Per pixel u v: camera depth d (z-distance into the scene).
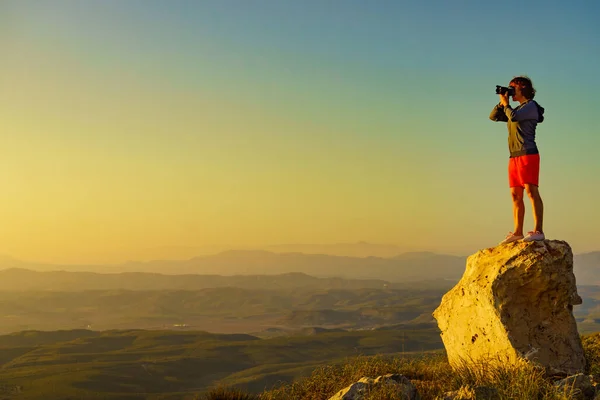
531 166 12.45
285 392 16.31
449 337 14.33
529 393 10.12
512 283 12.20
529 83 12.73
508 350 12.02
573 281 12.12
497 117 13.18
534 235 12.34
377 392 11.28
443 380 13.00
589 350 15.58
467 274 13.59
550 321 12.20
